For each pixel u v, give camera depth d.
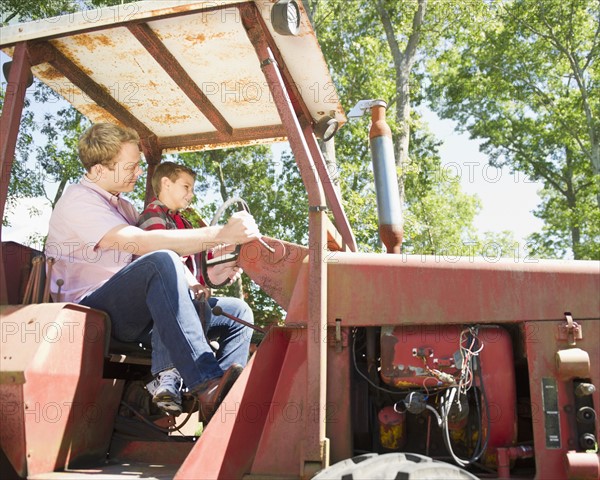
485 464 2.18
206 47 2.81
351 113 3.01
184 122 3.62
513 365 2.18
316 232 2.23
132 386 2.90
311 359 2.13
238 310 3.14
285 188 16.67
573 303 2.17
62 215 2.83
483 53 23.27
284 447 2.14
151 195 3.72
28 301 2.50
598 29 23.17
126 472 2.35
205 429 2.13
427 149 20.14
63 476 2.23
